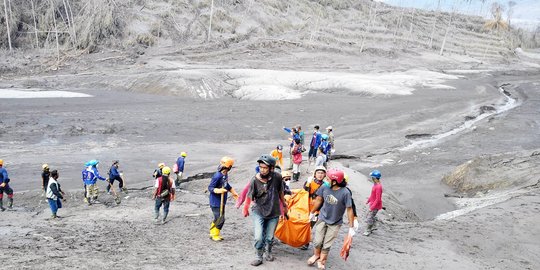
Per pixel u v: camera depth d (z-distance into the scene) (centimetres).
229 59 7025
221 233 980
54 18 6838
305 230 800
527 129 3388
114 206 1502
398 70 7362
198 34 7769
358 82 5191
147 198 1641
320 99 4569
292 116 3684
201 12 8319
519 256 984
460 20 14175
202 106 4031
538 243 1057
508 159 2114
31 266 698
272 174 725
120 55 6600
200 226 1075
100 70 5884
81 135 2778
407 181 2077
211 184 883
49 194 1295
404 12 13212
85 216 1320
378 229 1126
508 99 5153
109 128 2956
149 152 2427
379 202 1051
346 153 2611
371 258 863
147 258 765
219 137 2920
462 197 1817
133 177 1961
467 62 9688
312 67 6994
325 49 8206
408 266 845
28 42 6888
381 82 5638
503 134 3225
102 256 779
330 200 712
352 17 11306
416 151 2722
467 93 5284
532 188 1639
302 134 1631
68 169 2048
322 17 10506
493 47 12131
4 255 778
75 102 3934
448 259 916
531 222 1184
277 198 731
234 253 809
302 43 8175
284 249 833
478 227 1152
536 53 13888
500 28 13450
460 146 2873
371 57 8362
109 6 7262
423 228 1157
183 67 6106
